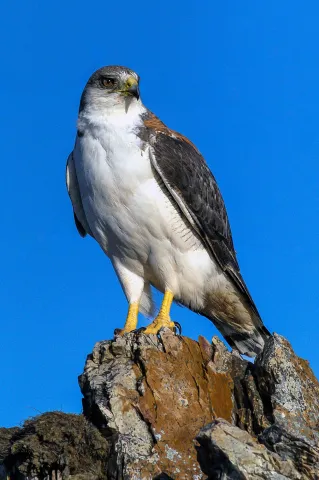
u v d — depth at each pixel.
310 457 9.86
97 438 11.66
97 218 14.67
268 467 9.65
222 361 12.73
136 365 12.48
